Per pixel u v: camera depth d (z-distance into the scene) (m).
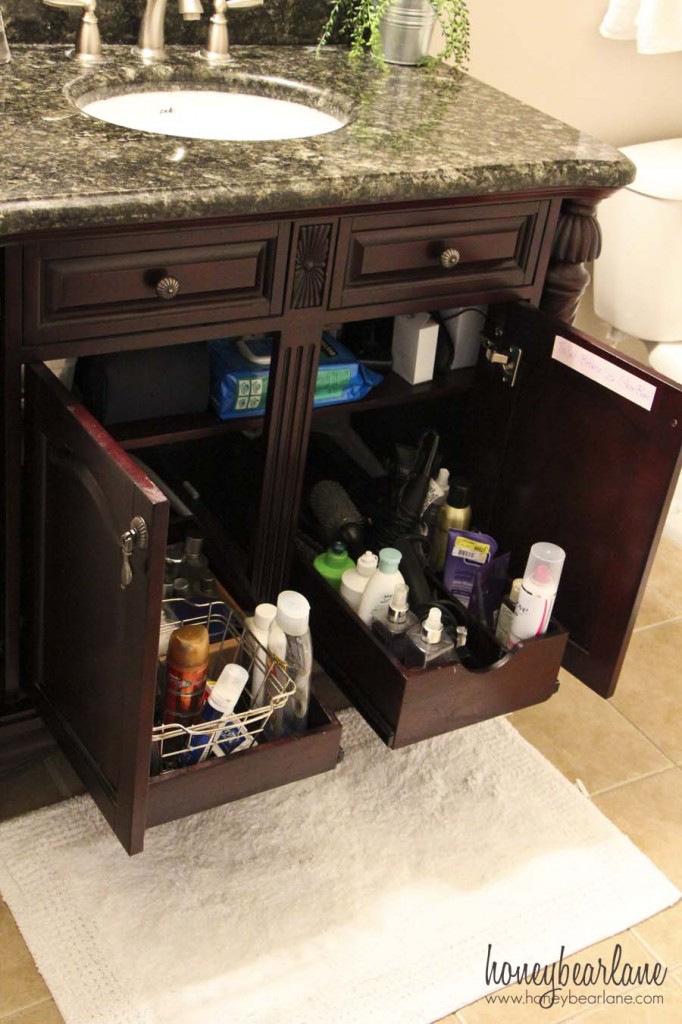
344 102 1.72
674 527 2.48
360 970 1.51
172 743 1.57
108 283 1.42
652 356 2.50
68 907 1.54
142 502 1.20
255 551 1.81
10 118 1.48
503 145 1.66
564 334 1.68
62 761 1.75
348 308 1.63
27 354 1.41
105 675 1.41
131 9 1.75
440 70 1.94
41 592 1.56
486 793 1.79
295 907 1.58
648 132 2.55
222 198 1.39
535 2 2.24
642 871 1.70
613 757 1.90
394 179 1.50
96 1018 1.42
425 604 1.75
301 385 1.67
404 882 1.63
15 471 1.50
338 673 1.76
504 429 1.86
